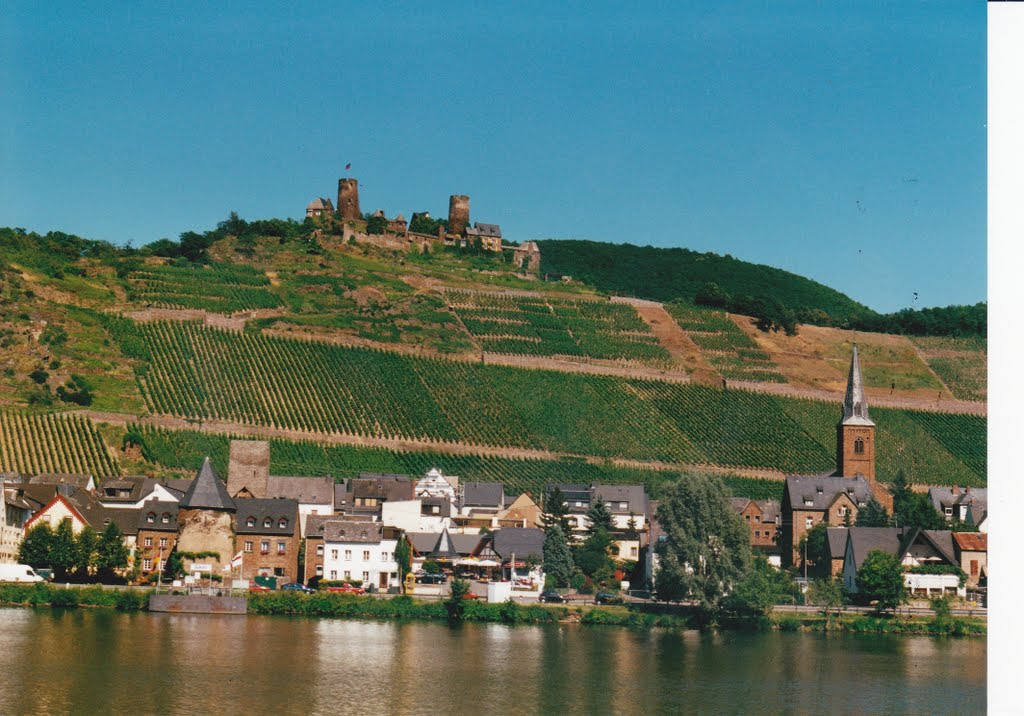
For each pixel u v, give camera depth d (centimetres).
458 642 13700
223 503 17500
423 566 18725
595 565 19350
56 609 14988
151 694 10519
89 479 19338
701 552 15588
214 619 14812
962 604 16375
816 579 17838
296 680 11275
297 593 15900
